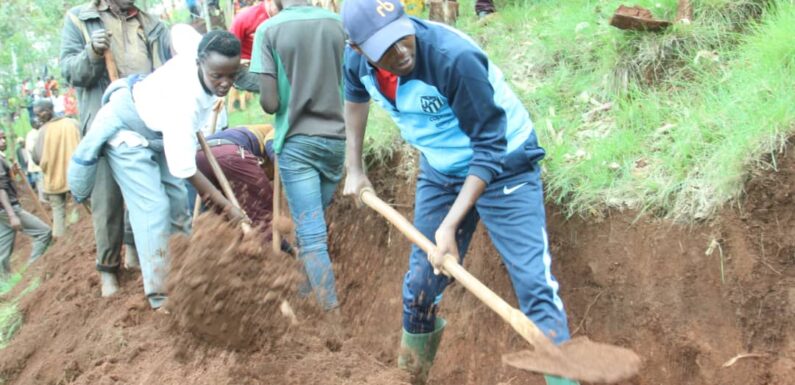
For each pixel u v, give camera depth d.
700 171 3.71
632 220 3.83
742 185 3.48
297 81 4.33
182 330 3.97
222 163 4.77
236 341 3.81
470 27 6.30
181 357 3.96
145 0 10.29
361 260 5.43
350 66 3.46
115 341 4.42
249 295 3.76
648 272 3.75
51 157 8.30
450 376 4.39
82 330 4.89
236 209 4.24
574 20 5.30
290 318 4.02
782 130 3.47
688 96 4.25
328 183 4.75
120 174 4.46
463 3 7.19
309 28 4.33
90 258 6.04
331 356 3.95
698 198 3.63
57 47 13.76
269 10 5.46
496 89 3.23
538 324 3.19
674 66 4.50
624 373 2.71
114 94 4.48
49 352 4.96
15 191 8.43
